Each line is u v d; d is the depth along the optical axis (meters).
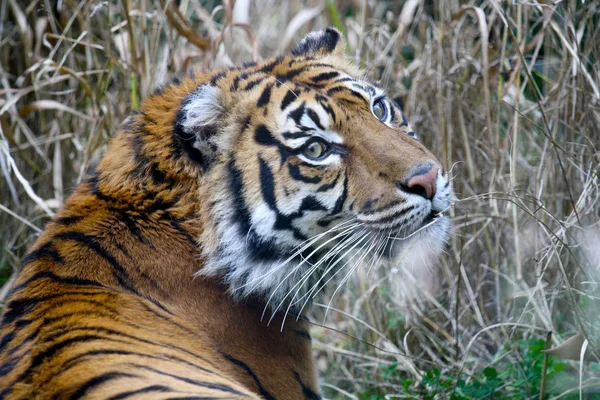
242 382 5.77
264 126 6.03
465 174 9.55
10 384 4.75
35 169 9.88
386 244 6.25
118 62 9.46
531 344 7.84
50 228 5.91
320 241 6.28
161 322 5.49
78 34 10.53
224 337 5.87
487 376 7.57
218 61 9.74
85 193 6.04
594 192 8.09
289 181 6.03
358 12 11.30
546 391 7.26
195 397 4.40
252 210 5.96
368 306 9.30
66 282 5.49
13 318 5.37
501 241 9.12
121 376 4.58
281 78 6.35
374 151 6.11
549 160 8.60
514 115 8.77
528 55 9.77
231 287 5.93
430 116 9.63
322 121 6.08
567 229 7.55
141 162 5.98
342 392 8.47
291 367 6.23
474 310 9.21
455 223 9.44
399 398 8.41
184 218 5.92
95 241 5.72
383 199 6.05
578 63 8.19
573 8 8.45
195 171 5.93
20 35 10.73
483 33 8.77
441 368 8.61
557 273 8.27
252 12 11.58
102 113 9.52
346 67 7.03
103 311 5.29
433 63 9.87
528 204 8.87
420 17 10.73
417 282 9.46
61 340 4.95
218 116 5.99
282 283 6.17
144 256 5.77
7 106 9.36
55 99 10.52
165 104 6.19
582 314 7.39
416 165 6.07
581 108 8.44
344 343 9.77
